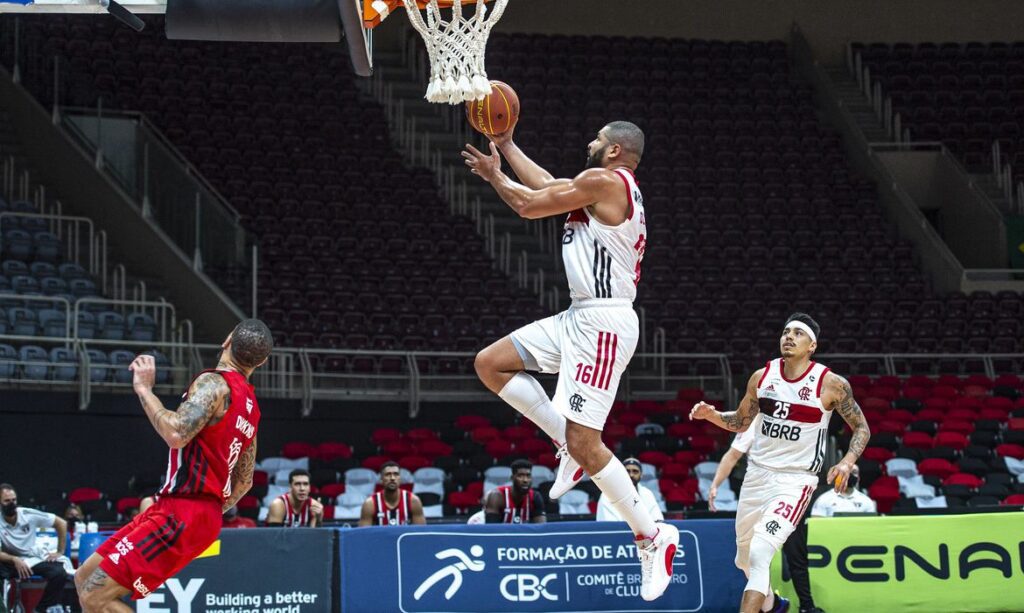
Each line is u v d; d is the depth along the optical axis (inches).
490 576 310.0
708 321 730.8
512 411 641.0
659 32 1027.3
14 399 532.1
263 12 232.1
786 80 979.3
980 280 813.2
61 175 708.0
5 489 379.9
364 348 659.4
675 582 316.5
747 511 290.2
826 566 318.3
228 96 848.3
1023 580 322.0
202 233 671.1
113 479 549.3
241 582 300.4
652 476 567.5
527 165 201.5
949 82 990.4
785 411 283.0
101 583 205.8
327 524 464.4
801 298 757.3
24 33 747.4
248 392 217.2
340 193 786.2
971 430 618.2
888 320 750.5
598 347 192.5
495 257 783.7
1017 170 930.1
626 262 195.2
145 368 204.8
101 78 813.9
